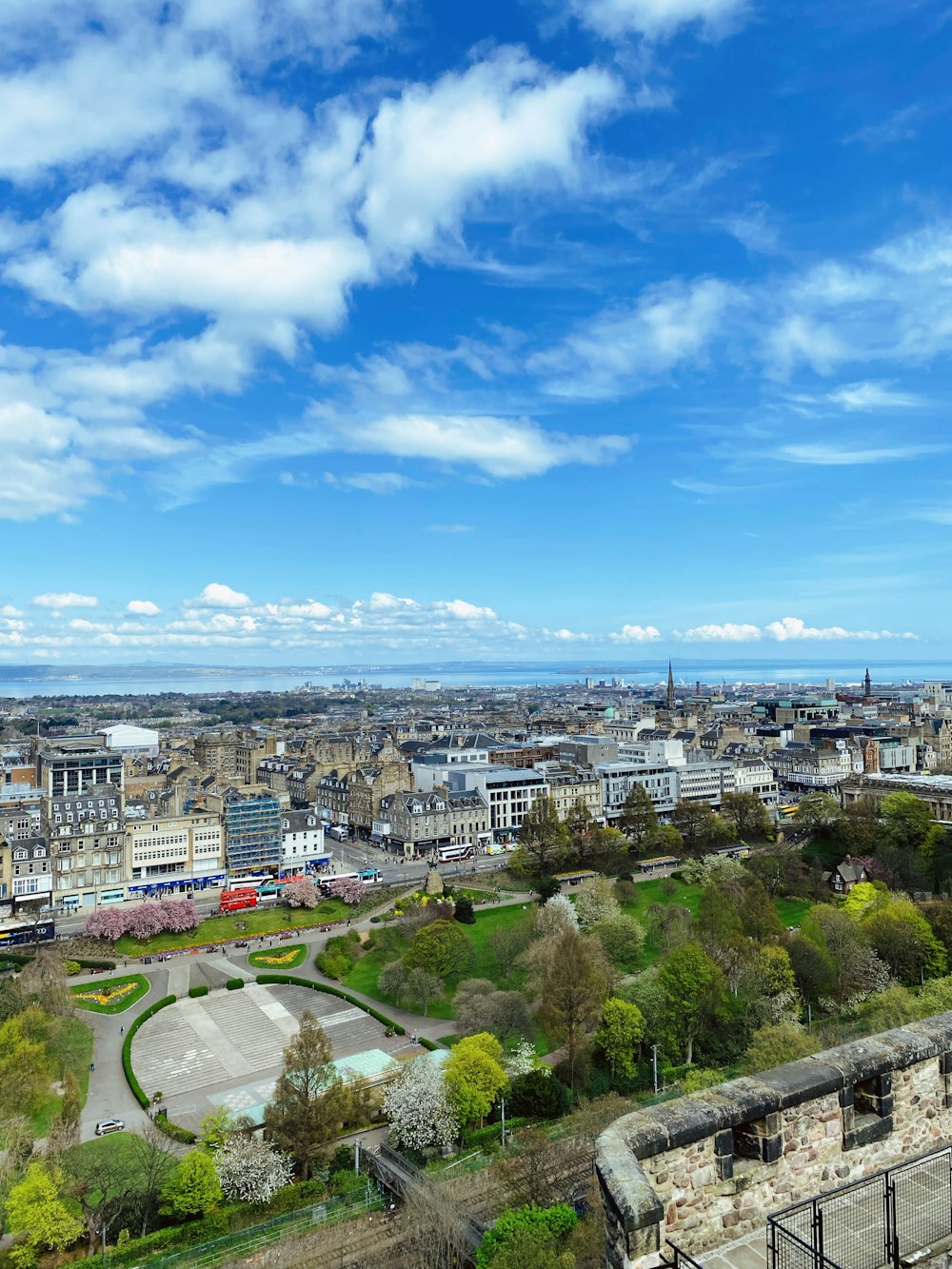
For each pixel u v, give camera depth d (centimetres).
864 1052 2547
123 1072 13688
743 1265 2169
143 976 17688
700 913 16438
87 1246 9281
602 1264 6028
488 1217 8425
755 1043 11925
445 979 16725
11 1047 12388
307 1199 9838
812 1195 2372
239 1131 10675
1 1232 9100
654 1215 1923
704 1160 2231
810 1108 2394
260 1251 8769
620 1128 2202
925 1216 2338
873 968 14575
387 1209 9406
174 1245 9112
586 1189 8256
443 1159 10294
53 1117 11656
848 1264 2167
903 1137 2558
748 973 13750
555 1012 12569
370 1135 11294
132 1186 9881
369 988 17025
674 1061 12631
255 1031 15262
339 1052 14225
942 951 15125
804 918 16525
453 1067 11275
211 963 18525
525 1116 11238
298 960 18638
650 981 13262
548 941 15338
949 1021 2780
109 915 19575
